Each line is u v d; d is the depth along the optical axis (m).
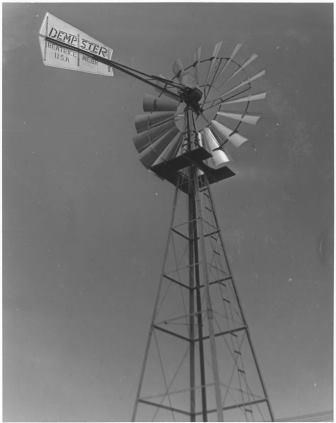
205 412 9.19
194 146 11.49
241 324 9.91
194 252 10.89
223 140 11.21
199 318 10.03
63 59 11.27
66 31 11.48
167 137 11.59
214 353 8.48
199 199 10.44
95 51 11.93
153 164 11.22
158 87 11.78
